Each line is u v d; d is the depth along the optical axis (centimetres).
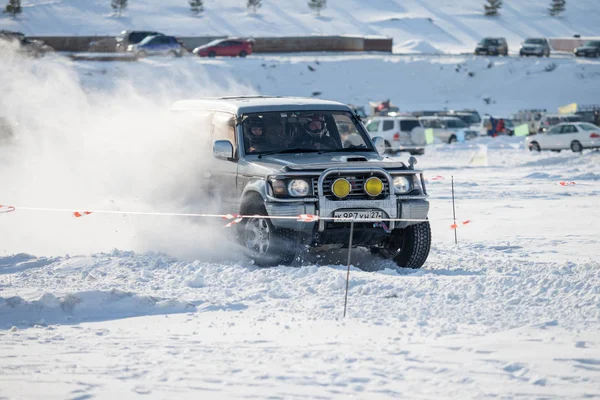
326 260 3391
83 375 1673
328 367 1703
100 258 3192
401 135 12256
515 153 12550
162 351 1875
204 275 2902
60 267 3064
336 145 3488
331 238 3130
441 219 5034
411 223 3177
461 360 1747
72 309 2373
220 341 1969
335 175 3084
